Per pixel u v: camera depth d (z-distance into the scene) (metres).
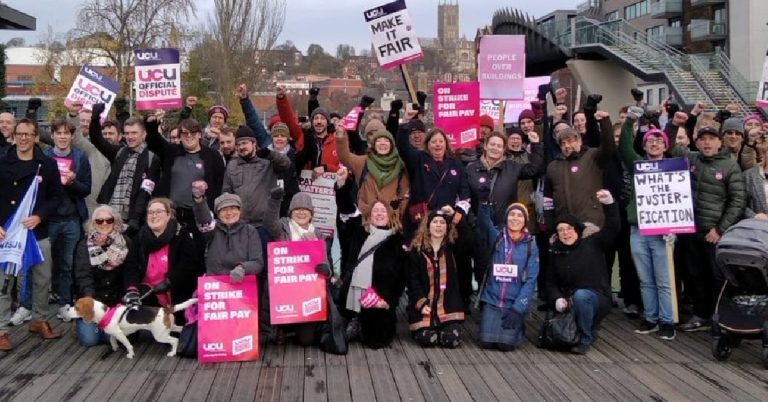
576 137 8.20
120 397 6.04
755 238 6.79
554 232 8.30
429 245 7.47
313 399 6.00
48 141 9.58
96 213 7.22
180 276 7.32
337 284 7.82
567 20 40.81
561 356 7.25
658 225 7.69
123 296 7.28
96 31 47.09
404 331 8.14
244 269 7.05
